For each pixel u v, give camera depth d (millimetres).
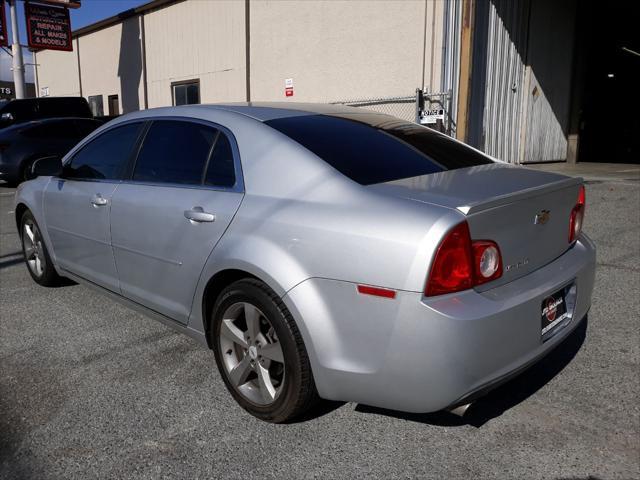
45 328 3865
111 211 3480
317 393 2480
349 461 2359
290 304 2367
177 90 16609
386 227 2182
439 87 10000
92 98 20891
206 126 3111
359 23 11117
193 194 2961
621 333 3551
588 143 14758
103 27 19484
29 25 18531
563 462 2316
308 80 12438
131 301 3506
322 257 2301
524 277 2418
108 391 2973
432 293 2084
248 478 2264
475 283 2170
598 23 13883
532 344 2330
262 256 2477
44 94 24734
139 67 18000
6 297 4551
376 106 11031
